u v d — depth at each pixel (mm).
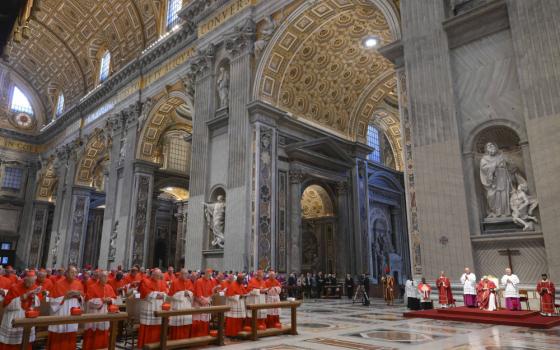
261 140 14461
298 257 15250
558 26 8078
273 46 14758
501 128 8867
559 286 7379
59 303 5344
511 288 7836
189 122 24016
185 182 25297
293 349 5695
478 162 9133
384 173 23484
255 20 15492
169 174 24406
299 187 16078
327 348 5672
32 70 33625
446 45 9703
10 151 33000
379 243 22344
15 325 4516
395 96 22391
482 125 9008
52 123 31359
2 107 33219
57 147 30906
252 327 6582
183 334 6211
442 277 8625
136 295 6699
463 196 8805
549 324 6781
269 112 14906
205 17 17547
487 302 7977
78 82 30594
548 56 8094
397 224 23938
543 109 7996
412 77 10062
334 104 18406
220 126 15812
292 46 15102
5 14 5965
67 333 5254
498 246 8406
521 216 8258
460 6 9922
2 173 32344
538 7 8391
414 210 9594
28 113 34531
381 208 23266
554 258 7484
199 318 6496
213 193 15383
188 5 18078
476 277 8531
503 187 8664
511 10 8742
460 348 5340
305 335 6914
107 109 25312
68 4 26281
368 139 24641
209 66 16734
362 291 13289
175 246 29953
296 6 14258
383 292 16016
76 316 4988
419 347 5500
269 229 13969
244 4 15805
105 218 22094
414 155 9664
